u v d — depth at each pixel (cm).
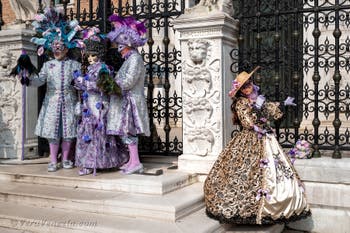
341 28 682
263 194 394
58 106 537
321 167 472
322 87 703
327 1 494
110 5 628
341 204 466
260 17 522
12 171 540
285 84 545
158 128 924
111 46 619
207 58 510
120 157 530
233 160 417
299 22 536
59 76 539
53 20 550
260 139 416
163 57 593
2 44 635
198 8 516
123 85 482
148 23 597
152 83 604
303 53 516
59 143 559
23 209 451
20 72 523
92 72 514
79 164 514
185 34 518
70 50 559
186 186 489
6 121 632
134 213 414
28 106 637
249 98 431
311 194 479
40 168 560
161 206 404
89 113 511
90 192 466
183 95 525
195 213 430
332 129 684
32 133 645
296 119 511
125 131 489
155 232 373
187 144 526
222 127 507
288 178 406
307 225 482
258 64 525
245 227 419
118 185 464
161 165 565
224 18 492
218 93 506
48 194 462
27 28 634
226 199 402
